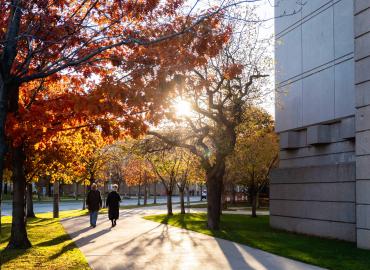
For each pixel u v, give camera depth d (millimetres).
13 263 11648
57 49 10266
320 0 20812
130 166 46844
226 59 19672
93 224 22641
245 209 45969
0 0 9539
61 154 20688
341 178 18344
